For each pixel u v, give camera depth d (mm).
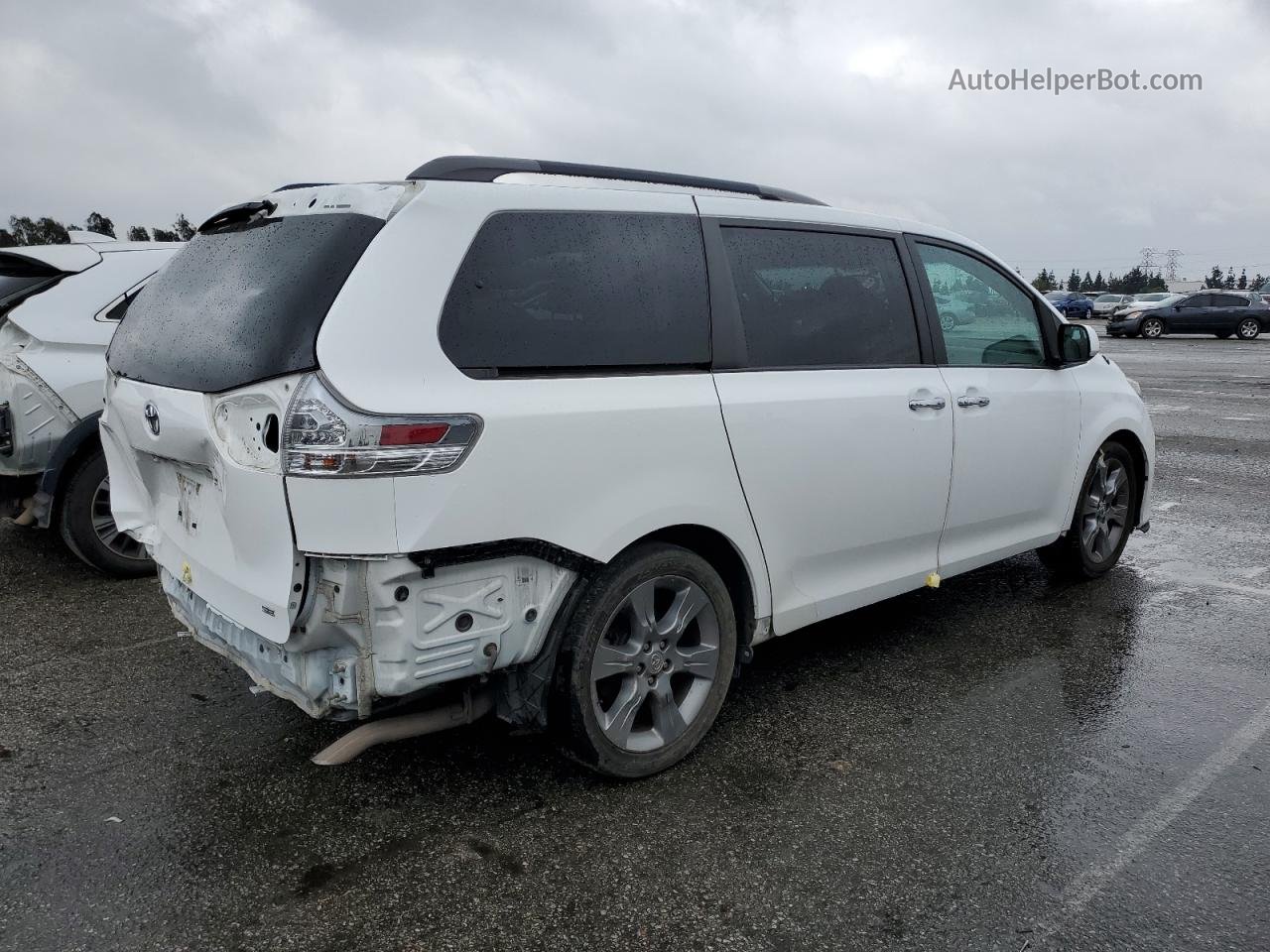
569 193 3049
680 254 3283
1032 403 4602
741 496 3338
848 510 3754
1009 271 4719
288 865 2779
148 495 3389
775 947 2443
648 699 3275
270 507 2541
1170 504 7578
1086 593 5305
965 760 3414
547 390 2816
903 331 4039
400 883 2695
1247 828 2982
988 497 4434
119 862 2793
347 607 2537
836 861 2803
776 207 3672
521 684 3014
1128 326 33250
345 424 2445
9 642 4531
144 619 4844
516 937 2475
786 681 4102
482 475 2629
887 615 4953
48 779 3266
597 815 3039
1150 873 2752
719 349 3324
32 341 5137
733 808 3084
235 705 3855
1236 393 15570
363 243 2617
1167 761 3414
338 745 2818
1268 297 36062
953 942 2461
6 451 5082
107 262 5578
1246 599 5203
